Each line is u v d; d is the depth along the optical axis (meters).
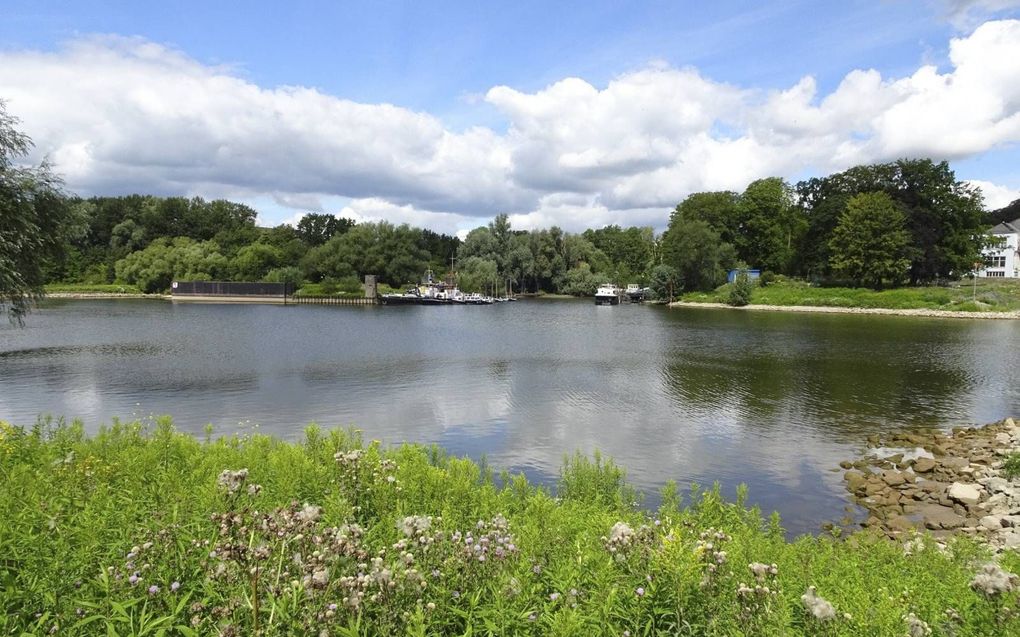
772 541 8.20
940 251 92.81
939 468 17.19
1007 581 4.98
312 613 3.96
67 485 6.75
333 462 8.51
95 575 4.69
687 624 4.55
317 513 4.82
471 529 6.59
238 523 4.64
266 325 63.19
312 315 80.44
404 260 121.94
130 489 7.09
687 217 123.19
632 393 28.02
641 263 148.12
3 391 26.92
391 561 5.01
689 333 56.81
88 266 129.50
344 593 4.05
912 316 78.94
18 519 5.26
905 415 24.39
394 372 33.25
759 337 53.22
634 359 39.12
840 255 94.94
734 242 120.88
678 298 110.12
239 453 9.45
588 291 134.25
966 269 94.56
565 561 5.51
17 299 20.52
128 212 140.62
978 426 22.86
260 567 4.19
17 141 19.70
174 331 54.84
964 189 94.25
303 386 28.77
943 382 31.52
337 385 29.14
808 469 17.36
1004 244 110.12
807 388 29.58
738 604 4.65
